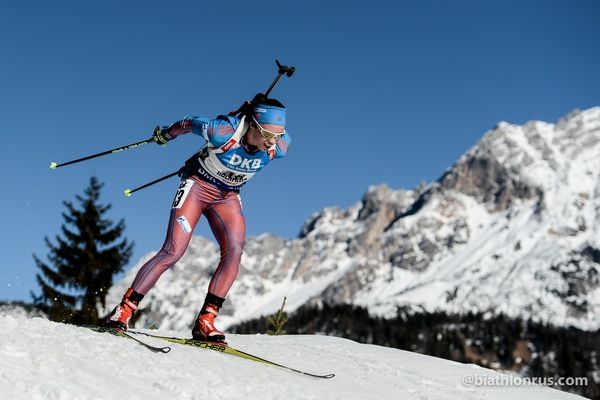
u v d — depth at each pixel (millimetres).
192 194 6070
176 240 5969
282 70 5816
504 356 116438
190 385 4297
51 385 3453
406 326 118750
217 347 5898
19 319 5383
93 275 24234
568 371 105375
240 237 6238
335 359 7789
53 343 4543
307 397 4781
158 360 4836
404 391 6523
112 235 25094
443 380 8109
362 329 112375
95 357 4445
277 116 5859
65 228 24719
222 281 6129
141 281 5824
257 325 107875
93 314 21922
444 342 109188
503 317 135375
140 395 3826
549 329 124000
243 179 6168
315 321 118500
